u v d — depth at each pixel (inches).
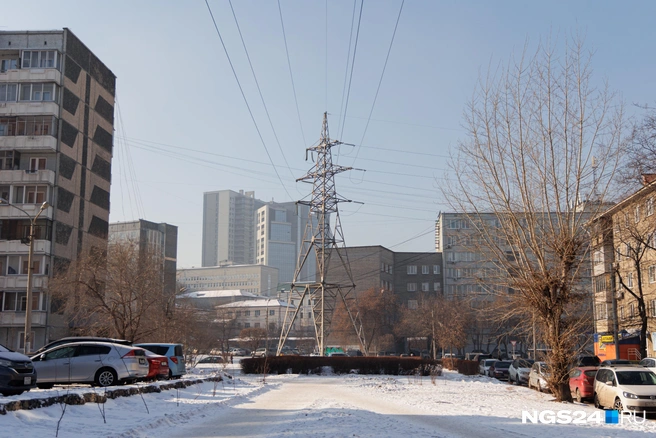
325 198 2171.5
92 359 868.0
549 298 983.0
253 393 1068.5
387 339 3299.7
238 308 4830.2
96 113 2672.2
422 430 557.6
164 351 1160.2
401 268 4035.4
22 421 504.7
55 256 2287.2
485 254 1034.1
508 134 1020.5
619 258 1834.4
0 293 2194.9
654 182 1152.2
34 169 2324.1
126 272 1664.6
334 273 3909.9
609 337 1627.7
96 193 2650.1
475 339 3393.2
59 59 2379.4
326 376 1769.2
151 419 593.6
